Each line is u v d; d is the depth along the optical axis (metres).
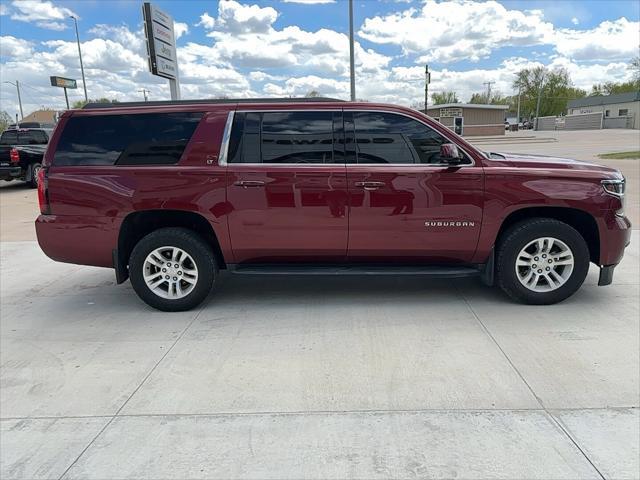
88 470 2.53
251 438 2.75
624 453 2.56
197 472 2.49
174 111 4.46
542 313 4.41
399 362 3.57
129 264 4.61
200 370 3.53
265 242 4.48
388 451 2.62
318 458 2.58
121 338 4.12
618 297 4.76
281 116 4.43
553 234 4.41
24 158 15.66
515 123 89.88
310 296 5.02
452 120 50.03
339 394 3.17
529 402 3.03
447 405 3.02
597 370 3.39
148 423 2.92
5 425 2.94
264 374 3.45
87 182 4.41
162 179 4.38
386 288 5.21
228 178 4.37
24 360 3.77
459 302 4.73
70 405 3.13
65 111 4.54
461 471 2.46
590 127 73.44
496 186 4.32
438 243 4.44
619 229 4.37
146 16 9.92
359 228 4.41
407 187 4.34
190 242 4.50
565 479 2.39
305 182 4.36
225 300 4.96
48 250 4.56
